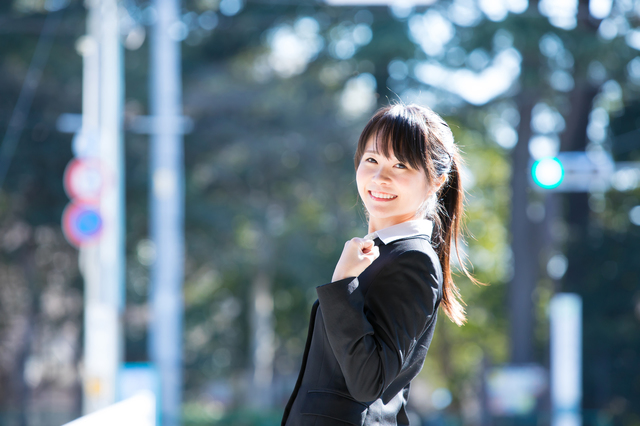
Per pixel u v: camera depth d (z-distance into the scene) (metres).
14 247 24.39
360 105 24.69
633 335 23.48
